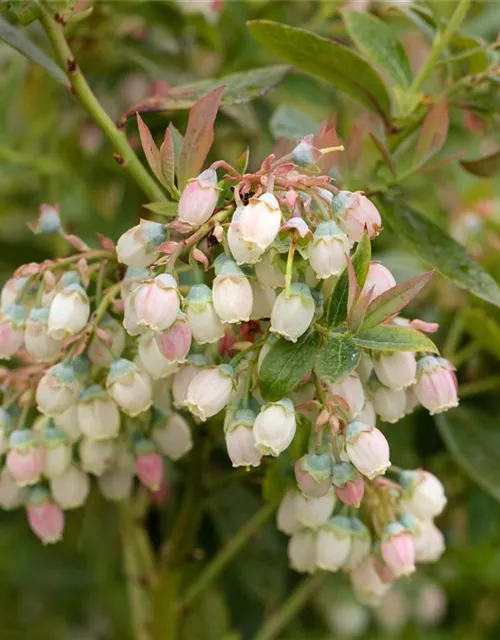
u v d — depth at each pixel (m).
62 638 0.63
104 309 0.39
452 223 0.51
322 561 0.40
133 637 0.56
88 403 0.39
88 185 0.52
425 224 0.42
